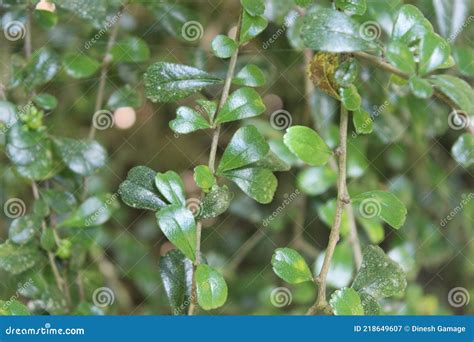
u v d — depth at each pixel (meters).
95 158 0.63
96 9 0.60
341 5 0.52
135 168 0.53
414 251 0.69
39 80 0.62
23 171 0.61
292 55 0.68
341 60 0.52
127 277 0.71
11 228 0.61
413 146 0.69
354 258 0.65
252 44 0.68
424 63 0.48
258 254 0.73
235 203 0.72
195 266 0.52
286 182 0.72
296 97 0.70
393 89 0.66
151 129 0.74
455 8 0.60
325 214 0.66
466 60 0.61
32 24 0.64
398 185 0.69
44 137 0.62
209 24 0.69
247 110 0.53
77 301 0.64
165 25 0.66
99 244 0.68
